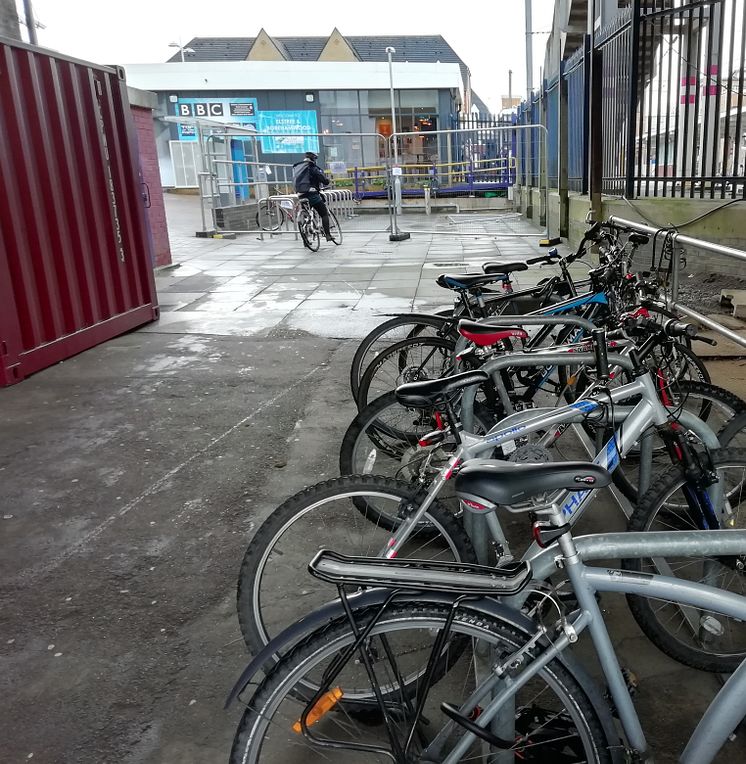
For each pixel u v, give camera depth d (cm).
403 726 181
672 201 752
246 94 2547
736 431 280
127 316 740
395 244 1425
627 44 858
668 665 243
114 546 336
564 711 190
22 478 410
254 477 401
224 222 1695
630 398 241
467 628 161
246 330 738
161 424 485
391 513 234
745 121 761
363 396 387
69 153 643
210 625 277
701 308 643
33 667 257
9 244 577
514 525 330
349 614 158
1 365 568
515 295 410
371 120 2566
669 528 254
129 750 219
